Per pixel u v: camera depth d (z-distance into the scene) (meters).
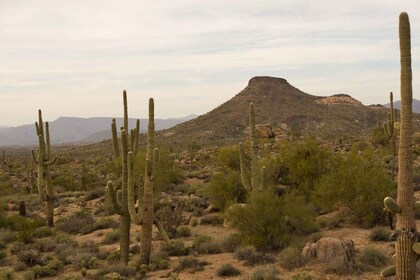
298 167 20.98
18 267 15.30
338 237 15.48
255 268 13.10
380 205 16.55
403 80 7.71
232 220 15.88
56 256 16.73
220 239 17.19
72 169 63.78
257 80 192.25
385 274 7.99
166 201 24.48
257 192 17.02
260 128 70.06
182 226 20.05
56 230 21.97
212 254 15.60
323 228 17.31
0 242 19.31
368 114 159.75
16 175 56.41
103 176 48.28
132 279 12.61
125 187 14.27
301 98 180.88
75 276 13.39
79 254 15.91
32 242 19.91
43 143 23.22
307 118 152.88
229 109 172.12
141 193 14.33
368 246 13.55
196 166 49.06
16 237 20.89
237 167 35.53
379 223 16.66
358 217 17.11
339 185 17.66
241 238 16.08
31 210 30.41
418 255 7.62
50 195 23.44
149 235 14.23
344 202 17.80
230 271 12.89
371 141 53.94
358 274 11.56
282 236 15.09
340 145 55.06
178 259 15.05
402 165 7.72
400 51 7.74
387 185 17.25
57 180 42.50
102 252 16.41
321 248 12.70
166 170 31.02
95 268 14.78
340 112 162.62
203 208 24.53
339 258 12.23
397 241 7.75
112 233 19.20
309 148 21.75
